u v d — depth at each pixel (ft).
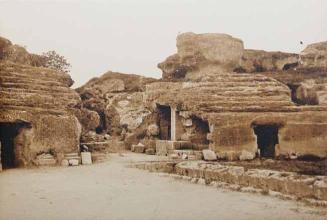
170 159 82.07
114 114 123.65
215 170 58.39
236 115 83.20
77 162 74.90
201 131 90.53
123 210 41.93
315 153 82.79
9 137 73.82
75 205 43.80
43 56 112.27
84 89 132.16
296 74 111.55
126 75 137.39
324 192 43.80
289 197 46.65
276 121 83.82
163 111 107.24
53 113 76.28
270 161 80.28
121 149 106.11
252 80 88.17
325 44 116.67
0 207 42.55
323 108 83.71
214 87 87.30
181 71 121.39
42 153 73.72
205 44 114.11
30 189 51.60
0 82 73.26
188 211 41.52
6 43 98.89
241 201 45.80
